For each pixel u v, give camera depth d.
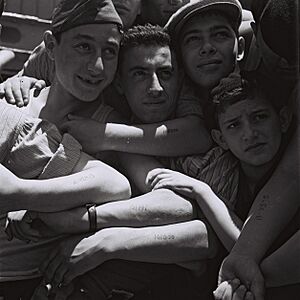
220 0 1.28
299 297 1.18
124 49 1.28
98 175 1.16
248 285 1.12
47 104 1.29
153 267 1.21
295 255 1.14
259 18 1.36
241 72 1.25
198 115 1.30
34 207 1.12
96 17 1.21
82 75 1.23
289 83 1.27
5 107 1.22
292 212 1.19
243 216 1.25
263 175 1.25
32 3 1.49
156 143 1.24
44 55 1.38
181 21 1.28
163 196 1.19
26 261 1.19
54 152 1.19
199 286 1.23
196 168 1.25
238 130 1.21
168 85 1.27
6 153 1.18
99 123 1.25
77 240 1.15
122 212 1.16
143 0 1.39
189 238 1.17
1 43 1.45
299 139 1.24
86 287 1.17
